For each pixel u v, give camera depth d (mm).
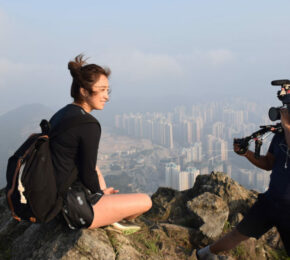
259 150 2398
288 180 2213
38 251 2527
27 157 2199
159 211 3973
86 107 2438
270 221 2398
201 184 4363
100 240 2492
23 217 2289
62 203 2322
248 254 3387
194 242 3471
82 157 2273
